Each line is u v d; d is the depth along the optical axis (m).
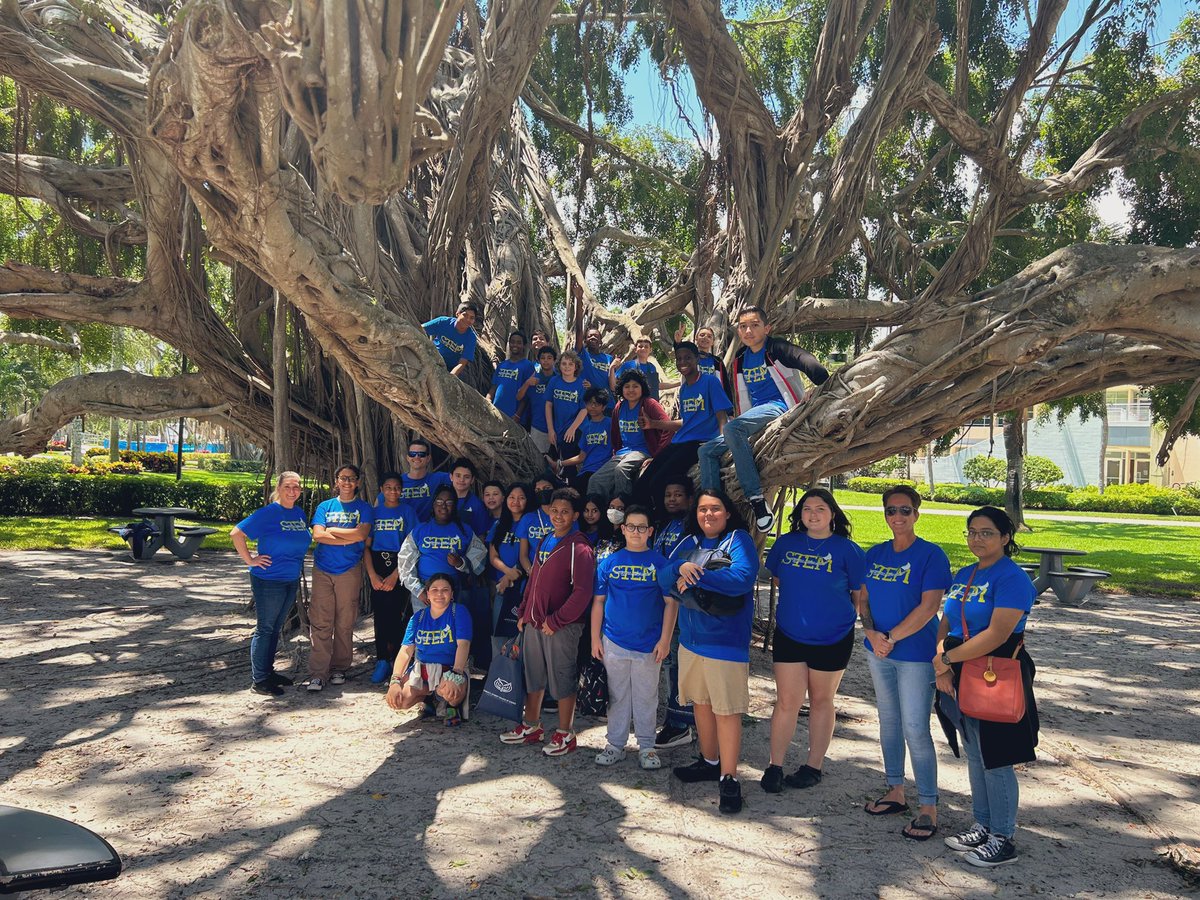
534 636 5.59
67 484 23.23
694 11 8.53
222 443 82.81
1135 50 10.39
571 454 8.16
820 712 5.00
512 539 6.68
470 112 8.55
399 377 6.94
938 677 4.16
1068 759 5.71
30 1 7.89
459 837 4.21
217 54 4.07
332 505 7.29
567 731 5.57
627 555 5.34
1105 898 3.69
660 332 15.52
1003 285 5.68
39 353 23.58
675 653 6.09
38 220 14.19
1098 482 51.50
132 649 8.50
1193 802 4.93
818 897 3.64
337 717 6.30
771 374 6.17
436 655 5.99
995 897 3.67
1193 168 12.26
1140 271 5.27
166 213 8.77
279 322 8.56
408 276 9.66
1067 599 13.30
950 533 23.88
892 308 12.88
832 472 6.55
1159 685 8.14
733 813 4.57
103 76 7.58
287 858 3.95
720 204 10.47
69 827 2.19
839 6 8.74
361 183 3.88
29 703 6.55
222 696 6.83
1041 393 6.05
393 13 3.61
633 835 4.27
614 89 13.68
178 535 16.84
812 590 4.90
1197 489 41.88
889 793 4.64
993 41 11.24
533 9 8.30
